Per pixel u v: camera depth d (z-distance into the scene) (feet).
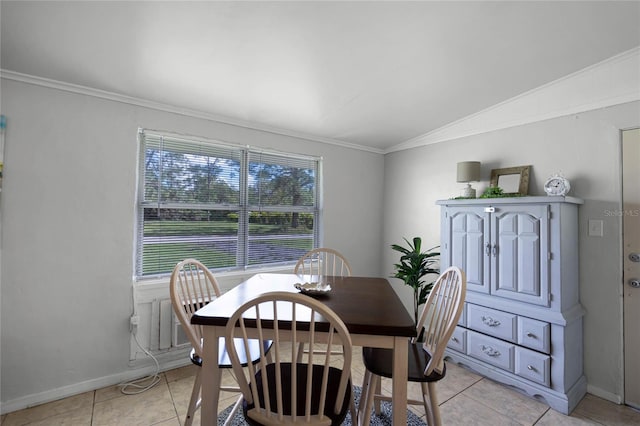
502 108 8.77
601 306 7.12
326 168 11.22
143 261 7.97
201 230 8.85
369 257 12.36
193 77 6.73
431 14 5.09
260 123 9.55
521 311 7.13
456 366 8.52
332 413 3.83
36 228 6.44
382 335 4.00
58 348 6.68
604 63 6.75
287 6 4.76
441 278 5.61
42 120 6.48
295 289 5.86
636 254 6.70
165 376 7.75
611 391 6.93
